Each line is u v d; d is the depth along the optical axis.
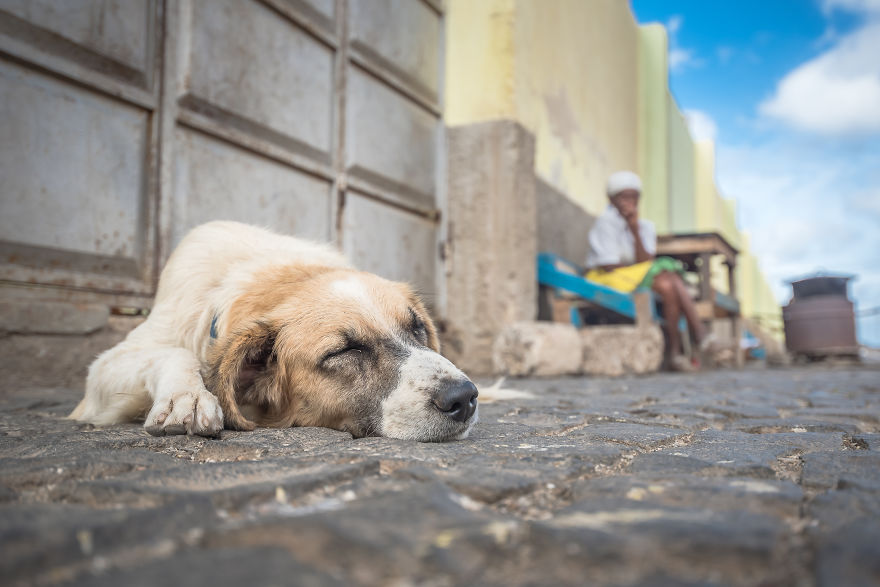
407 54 3.06
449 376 0.94
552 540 0.41
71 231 1.72
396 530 0.43
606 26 5.29
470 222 3.21
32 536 0.42
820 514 0.48
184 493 0.54
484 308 3.14
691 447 0.85
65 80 1.70
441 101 3.30
